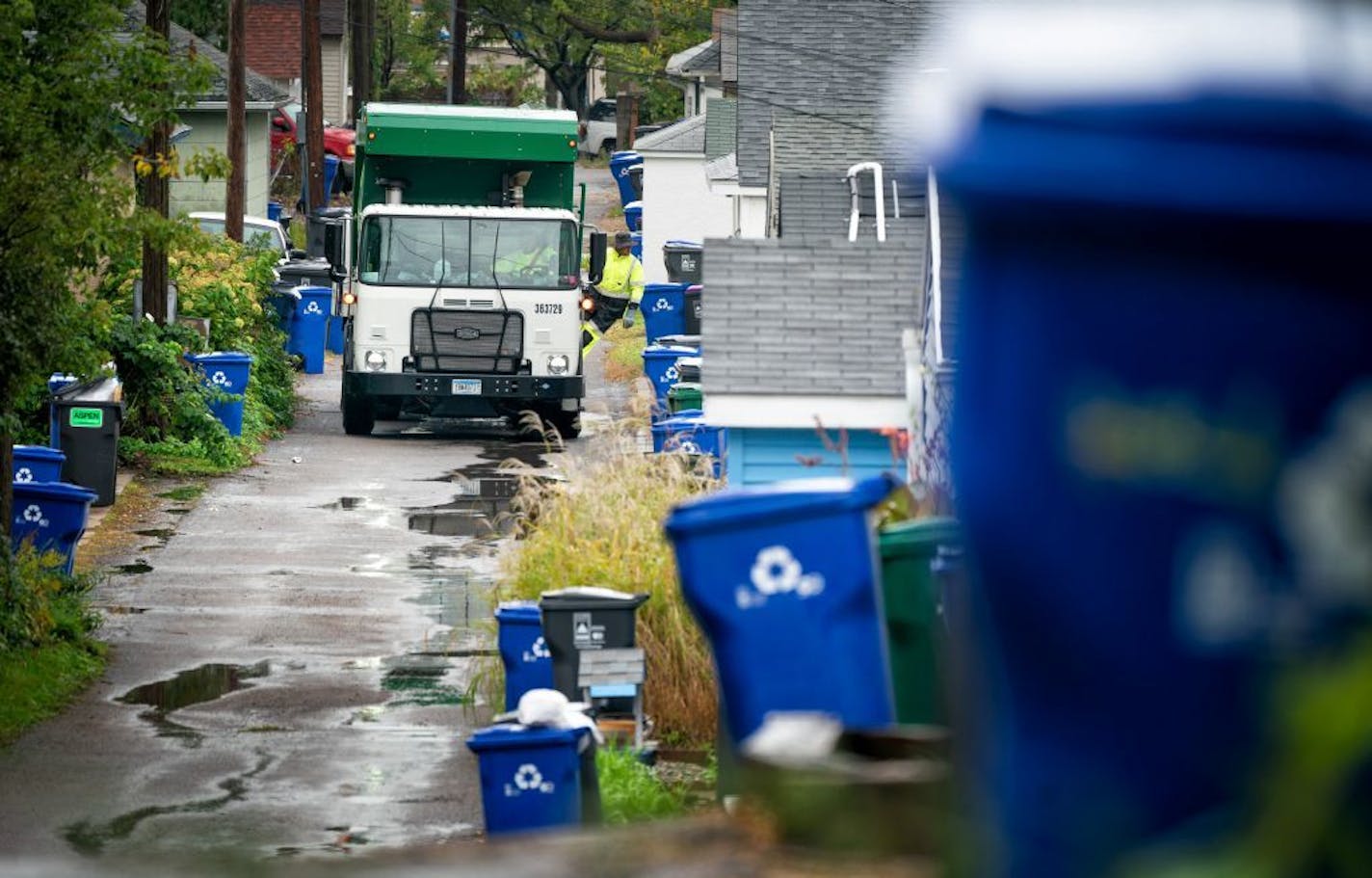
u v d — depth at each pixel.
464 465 88.00
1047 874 5.84
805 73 88.50
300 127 168.00
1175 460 5.45
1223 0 5.52
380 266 95.00
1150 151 5.32
